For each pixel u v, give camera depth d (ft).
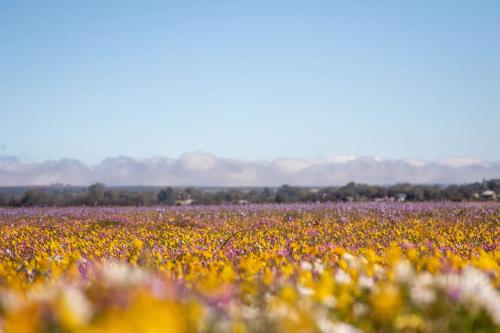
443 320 14.62
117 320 11.12
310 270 22.16
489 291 16.08
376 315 15.07
